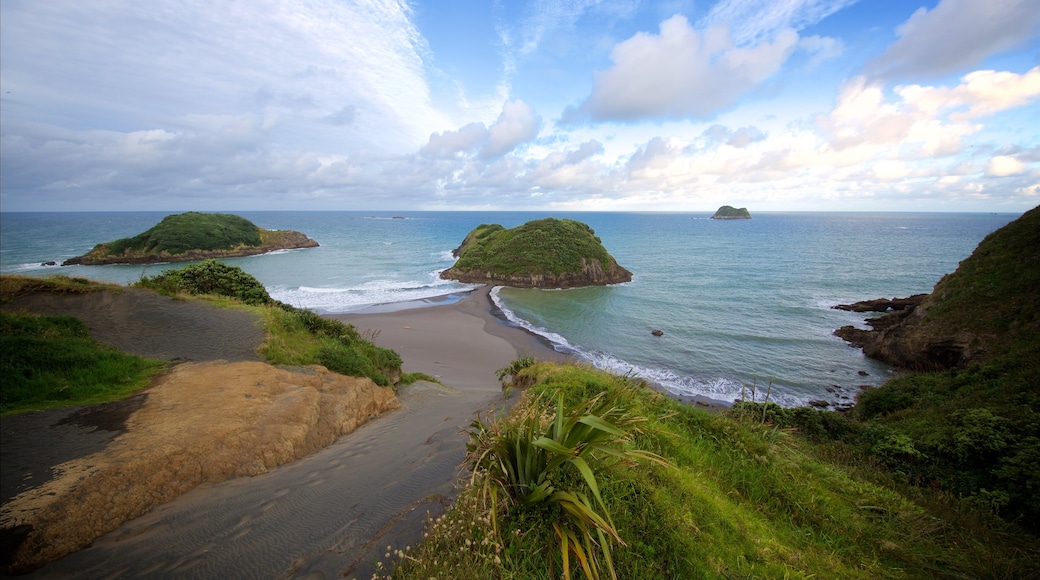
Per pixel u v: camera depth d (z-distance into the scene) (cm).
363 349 1416
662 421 576
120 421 555
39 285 1005
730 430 567
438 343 2805
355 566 291
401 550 300
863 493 482
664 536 304
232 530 367
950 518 484
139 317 1042
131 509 400
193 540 351
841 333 3056
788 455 562
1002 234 2488
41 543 324
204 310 1165
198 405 640
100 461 444
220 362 868
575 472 319
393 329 3097
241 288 1499
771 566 304
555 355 2609
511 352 2673
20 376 617
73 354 716
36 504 358
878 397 1512
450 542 285
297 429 661
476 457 326
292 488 472
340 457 614
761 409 984
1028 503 591
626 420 345
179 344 952
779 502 418
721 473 457
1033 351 1316
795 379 2294
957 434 786
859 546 368
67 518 353
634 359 2556
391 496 412
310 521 376
